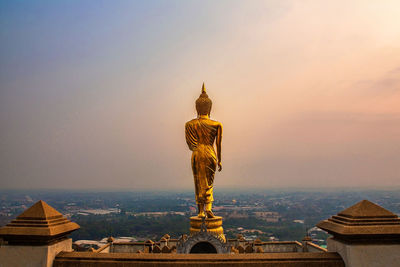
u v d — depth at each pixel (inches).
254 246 775.7
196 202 617.0
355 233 312.2
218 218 595.2
